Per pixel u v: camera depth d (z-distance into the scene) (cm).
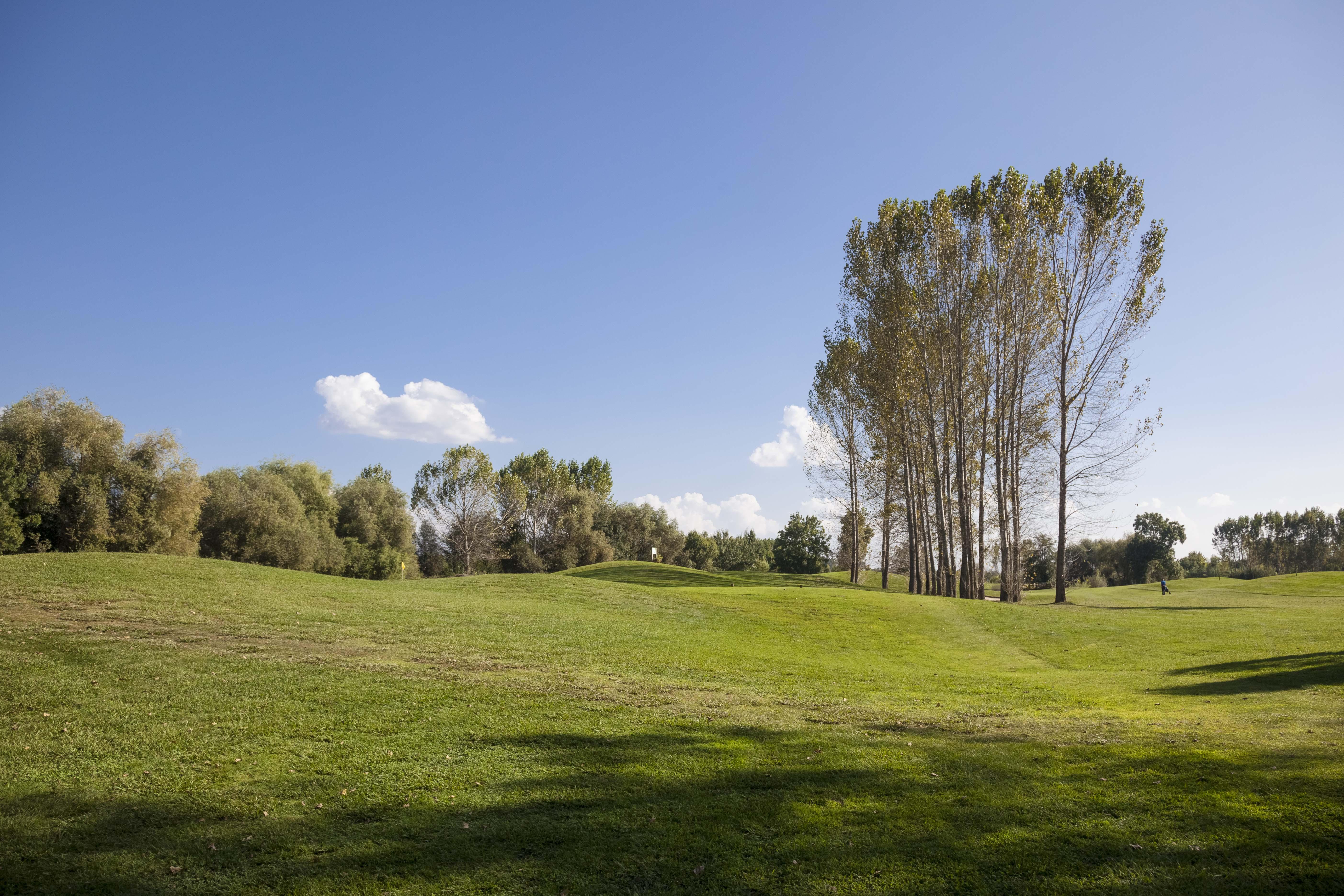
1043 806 764
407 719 1070
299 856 662
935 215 3828
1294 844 643
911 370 3959
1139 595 4466
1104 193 3588
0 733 936
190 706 1088
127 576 2056
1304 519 11631
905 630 2536
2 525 3809
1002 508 3841
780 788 835
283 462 6919
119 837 684
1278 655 1809
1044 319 3712
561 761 916
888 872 634
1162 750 929
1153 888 590
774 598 3075
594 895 602
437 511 7988
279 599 2098
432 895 600
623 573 5066
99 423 4384
